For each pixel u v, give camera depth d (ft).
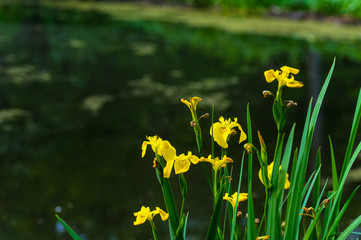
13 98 13.42
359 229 6.69
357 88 14.03
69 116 12.05
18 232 6.75
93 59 18.29
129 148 10.05
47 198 7.84
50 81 15.23
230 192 3.56
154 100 13.24
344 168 3.41
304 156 3.25
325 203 3.33
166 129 11.07
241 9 30.19
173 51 19.52
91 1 40.34
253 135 10.64
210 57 18.35
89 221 7.07
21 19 29.04
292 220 3.25
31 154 9.77
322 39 20.71
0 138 10.56
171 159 2.92
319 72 15.60
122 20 28.50
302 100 13.17
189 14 31.22
